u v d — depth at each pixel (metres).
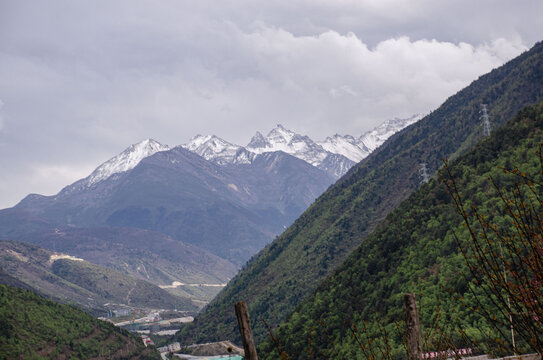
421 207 168.25
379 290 139.25
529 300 12.28
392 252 161.75
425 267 130.62
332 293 166.75
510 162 136.88
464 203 136.00
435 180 177.62
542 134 139.38
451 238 128.62
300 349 128.62
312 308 166.00
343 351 90.44
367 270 161.62
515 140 149.00
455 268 114.88
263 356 137.50
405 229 163.50
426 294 99.75
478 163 154.50
